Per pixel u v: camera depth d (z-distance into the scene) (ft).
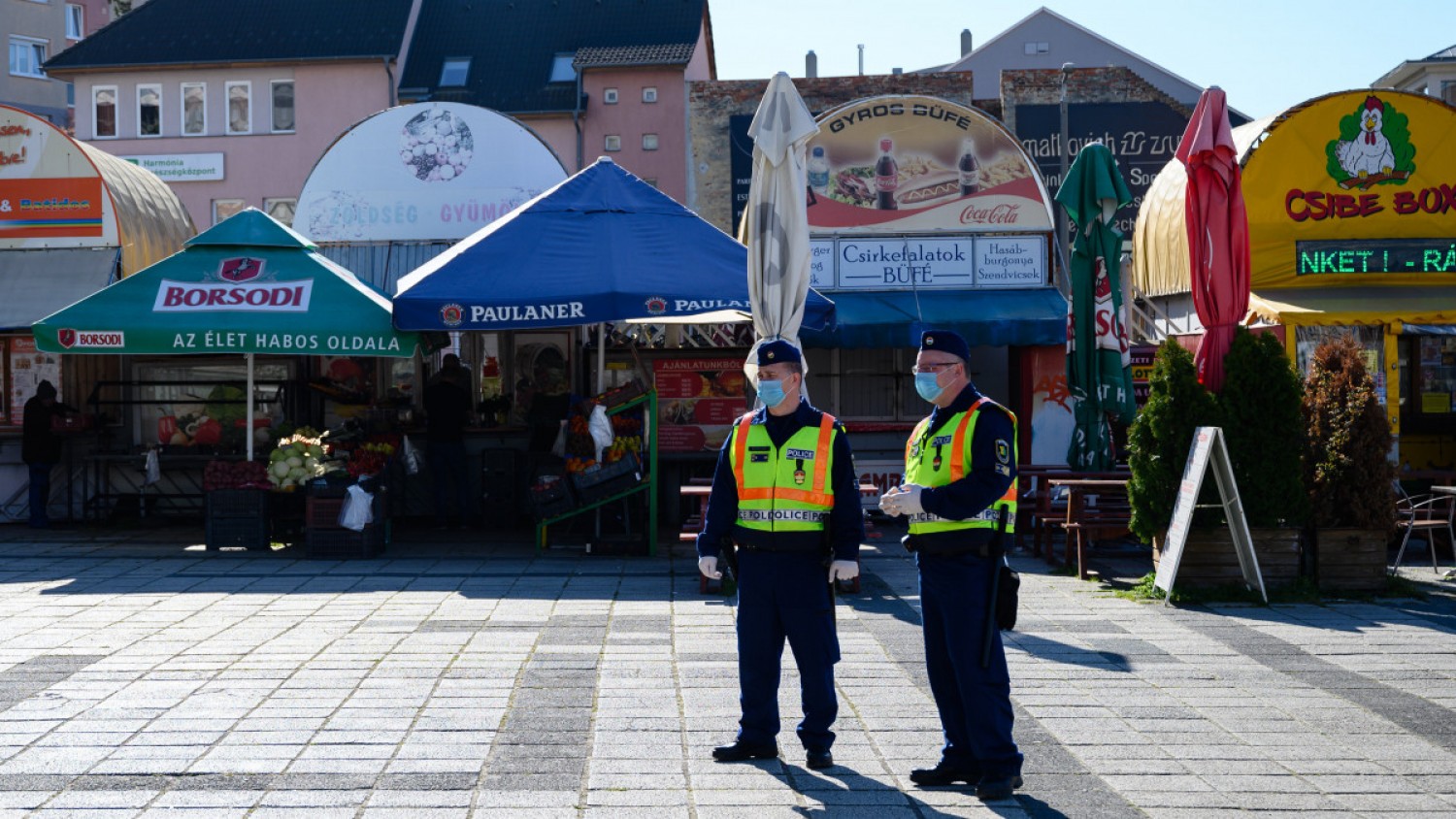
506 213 58.18
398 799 17.25
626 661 25.86
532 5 141.18
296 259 44.01
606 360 52.65
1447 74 129.49
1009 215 56.95
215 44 136.05
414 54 137.90
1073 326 43.06
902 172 56.90
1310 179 49.37
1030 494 48.49
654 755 19.43
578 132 131.13
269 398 53.62
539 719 21.39
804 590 18.97
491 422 54.90
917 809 17.03
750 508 19.25
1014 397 58.75
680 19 137.59
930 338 18.60
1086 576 37.52
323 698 22.75
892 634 29.12
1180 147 36.45
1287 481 33.83
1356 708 22.36
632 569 39.47
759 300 33.63
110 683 23.86
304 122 134.10
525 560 41.57
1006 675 17.83
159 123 135.33
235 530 43.86
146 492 52.85
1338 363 35.68
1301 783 18.20
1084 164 42.65
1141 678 24.57
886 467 54.70
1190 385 34.22
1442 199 49.57
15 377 52.95
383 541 43.55
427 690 23.35
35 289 51.62
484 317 40.04
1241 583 34.14
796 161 33.53
